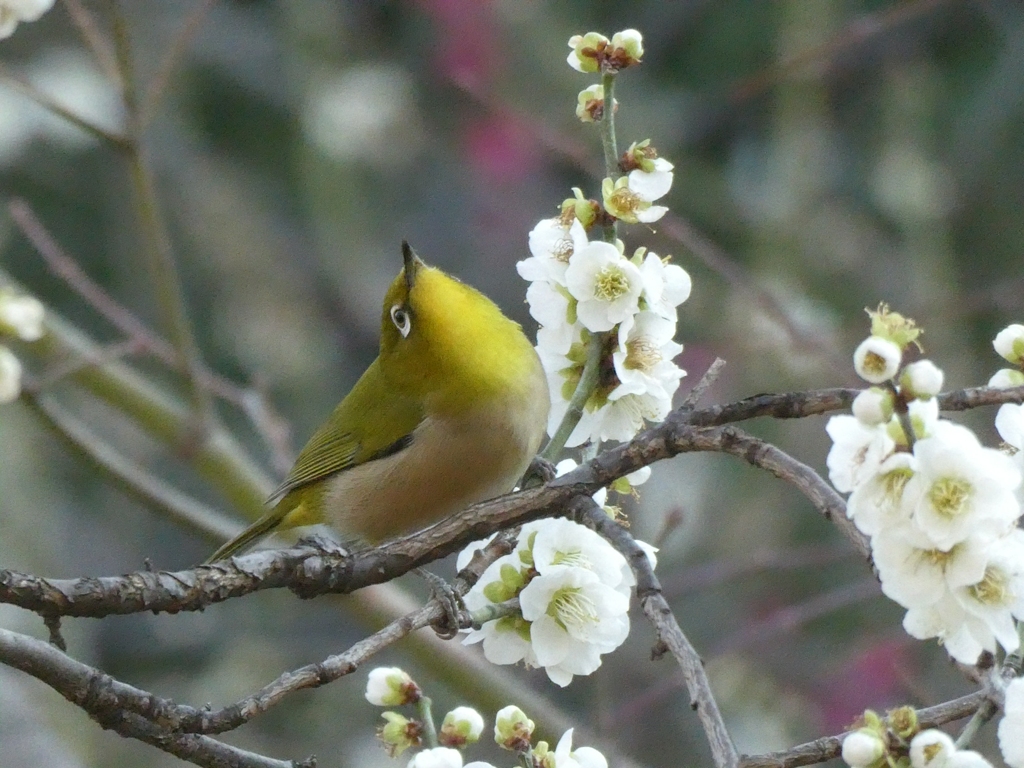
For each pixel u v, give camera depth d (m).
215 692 12.67
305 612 13.28
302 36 15.08
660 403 5.95
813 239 13.73
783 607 11.54
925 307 11.45
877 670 10.76
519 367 7.77
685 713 11.81
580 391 5.87
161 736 4.73
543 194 14.81
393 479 8.02
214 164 14.70
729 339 11.72
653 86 14.80
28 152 13.48
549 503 5.09
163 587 4.64
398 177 15.20
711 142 14.50
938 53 14.38
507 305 14.70
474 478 7.91
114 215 13.87
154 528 13.55
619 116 14.39
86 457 8.45
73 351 9.69
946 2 12.62
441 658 8.68
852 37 10.86
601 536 5.24
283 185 15.01
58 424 8.35
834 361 9.62
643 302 5.74
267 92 14.81
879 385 3.95
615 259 5.59
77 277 9.34
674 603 11.50
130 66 8.86
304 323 14.66
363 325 14.83
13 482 12.34
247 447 13.88
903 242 13.88
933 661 11.05
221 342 14.20
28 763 9.19
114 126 13.42
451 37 14.45
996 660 4.30
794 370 12.16
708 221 13.96
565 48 14.75
